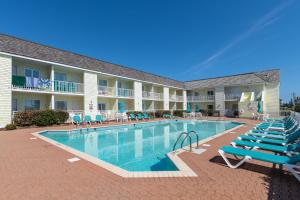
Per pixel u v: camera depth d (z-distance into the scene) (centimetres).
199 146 790
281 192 366
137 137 1323
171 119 2669
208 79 3962
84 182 413
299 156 407
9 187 389
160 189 378
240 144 637
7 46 1487
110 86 2580
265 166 528
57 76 1995
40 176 448
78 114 1927
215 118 2853
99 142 1136
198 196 348
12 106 1630
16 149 728
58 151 696
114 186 392
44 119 1593
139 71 3139
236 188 384
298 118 1304
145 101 3222
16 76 1538
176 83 3909
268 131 1064
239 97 3198
